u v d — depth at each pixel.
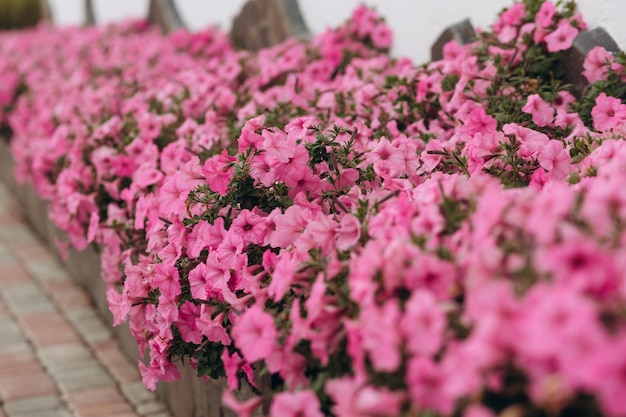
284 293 2.39
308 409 1.97
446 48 4.13
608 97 3.19
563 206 1.78
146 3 9.26
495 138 2.94
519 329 1.58
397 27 5.19
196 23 8.05
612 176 2.20
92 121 5.04
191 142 3.95
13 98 7.56
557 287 1.61
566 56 3.73
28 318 4.93
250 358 2.20
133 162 4.17
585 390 1.60
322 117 3.82
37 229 6.63
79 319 4.88
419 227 2.12
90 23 11.20
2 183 8.16
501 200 1.98
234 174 2.89
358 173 2.93
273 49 5.50
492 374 1.64
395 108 3.91
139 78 5.96
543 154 2.79
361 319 1.97
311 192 2.90
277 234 2.66
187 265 2.94
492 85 3.57
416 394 1.70
